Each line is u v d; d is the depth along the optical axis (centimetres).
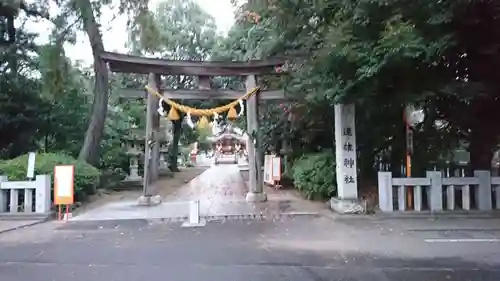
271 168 2022
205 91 1525
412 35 877
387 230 952
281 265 653
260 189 1528
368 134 1382
